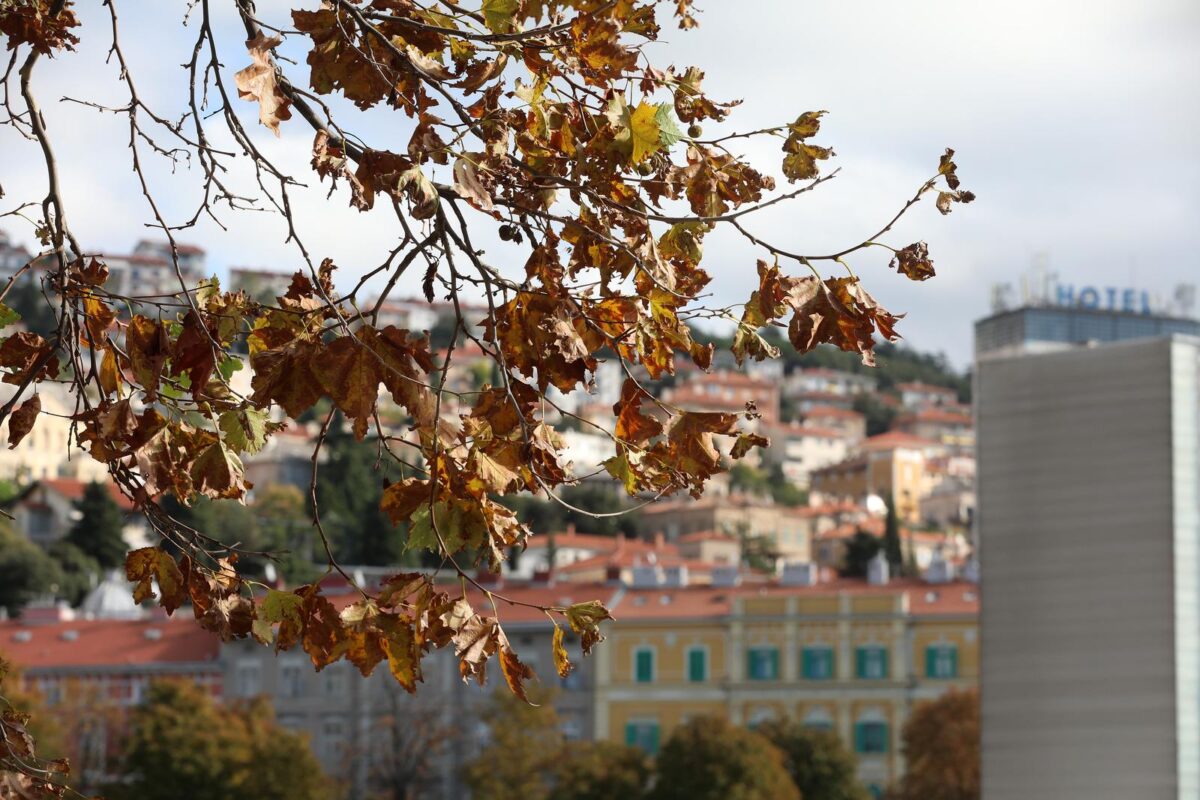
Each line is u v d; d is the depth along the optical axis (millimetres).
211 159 5398
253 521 133875
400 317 177625
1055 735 34906
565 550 175375
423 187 4984
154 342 5469
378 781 88688
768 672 95250
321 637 5328
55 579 153250
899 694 93938
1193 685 33969
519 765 81062
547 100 5648
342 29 5410
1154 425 34812
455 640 5148
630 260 5523
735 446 5375
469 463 5156
